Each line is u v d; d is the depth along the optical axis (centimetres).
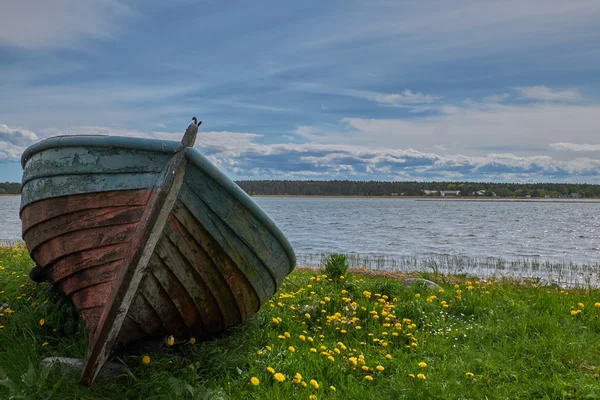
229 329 550
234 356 475
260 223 461
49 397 362
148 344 488
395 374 466
